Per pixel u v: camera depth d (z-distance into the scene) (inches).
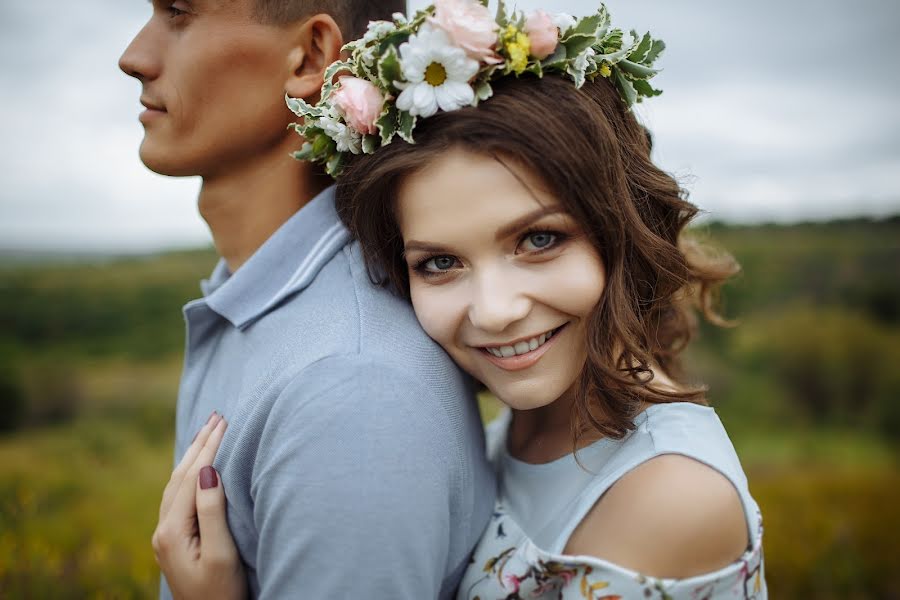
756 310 418.9
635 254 50.2
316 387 41.9
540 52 45.1
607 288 47.5
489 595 49.8
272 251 50.6
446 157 43.6
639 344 48.8
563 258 45.4
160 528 47.9
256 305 49.9
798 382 381.1
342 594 39.6
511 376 47.9
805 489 235.3
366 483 40.3
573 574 45.8
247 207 54.4
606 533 45.3
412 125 44.3
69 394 319.6
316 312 47.1
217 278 58.9
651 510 43.6
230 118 51.6
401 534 40.6
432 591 43.3
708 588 43.3
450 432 45.4
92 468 236.2
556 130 43.4
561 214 44.3
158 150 52.9
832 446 334.6
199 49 50.7
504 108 43.2
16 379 314.7
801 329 393.4
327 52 52.4
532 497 53.4
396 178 45.8
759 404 377.7
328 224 52.1
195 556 47.2
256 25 50.7
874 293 403.9
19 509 151.9
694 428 47.1
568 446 52.8
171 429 292.8
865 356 371.2
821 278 418.6
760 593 47.4
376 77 46.8
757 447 334.3
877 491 231.5
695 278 74.5
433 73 43.8
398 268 50.3
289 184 54.2
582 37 45.6
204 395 52.6
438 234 44.6
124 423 295.1
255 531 46.8
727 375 391.9
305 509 40.4
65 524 161.2
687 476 43.8
